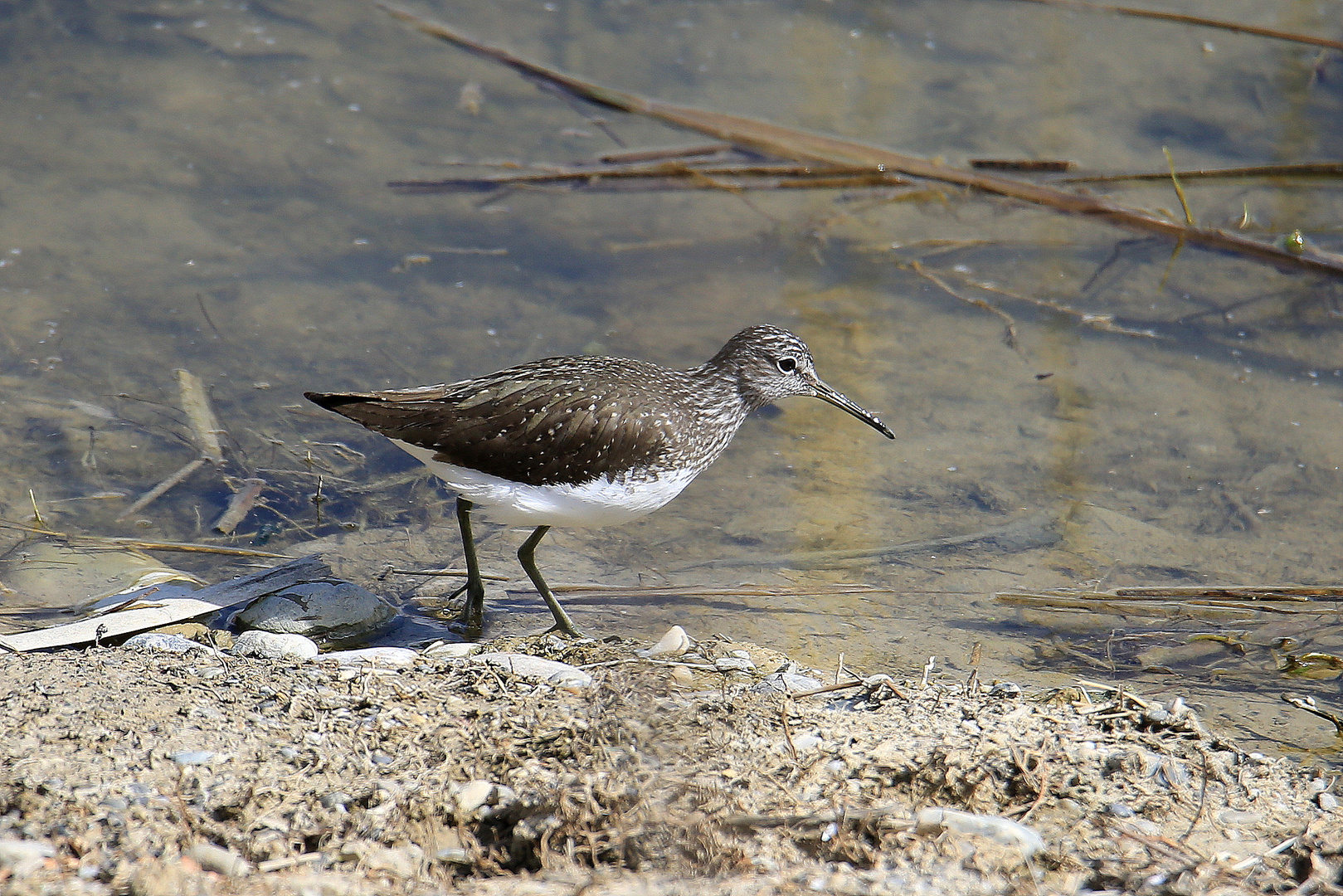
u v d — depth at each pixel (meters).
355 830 6.22
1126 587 10.62
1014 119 18.92
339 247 15.62
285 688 7.74
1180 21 20.69
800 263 15.99
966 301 15.30
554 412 9.58
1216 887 6.17
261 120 17.86
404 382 13.37
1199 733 7.75
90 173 16.38
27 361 13.16
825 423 13.34
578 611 10.27
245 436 12.49
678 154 17.58
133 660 8.19
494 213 16.62
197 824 6.18
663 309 14.91
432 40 20.23
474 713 7.35
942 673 9.32
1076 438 12.96
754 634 9.91
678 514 11.87
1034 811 6.70
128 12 20.06
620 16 21.23
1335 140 18.34
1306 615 10.13
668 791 6.39
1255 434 13.02
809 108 18.89
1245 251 15.95
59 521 11.00
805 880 5.91
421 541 11.27
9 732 6.86
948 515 11.78
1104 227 16.73
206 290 14.59
